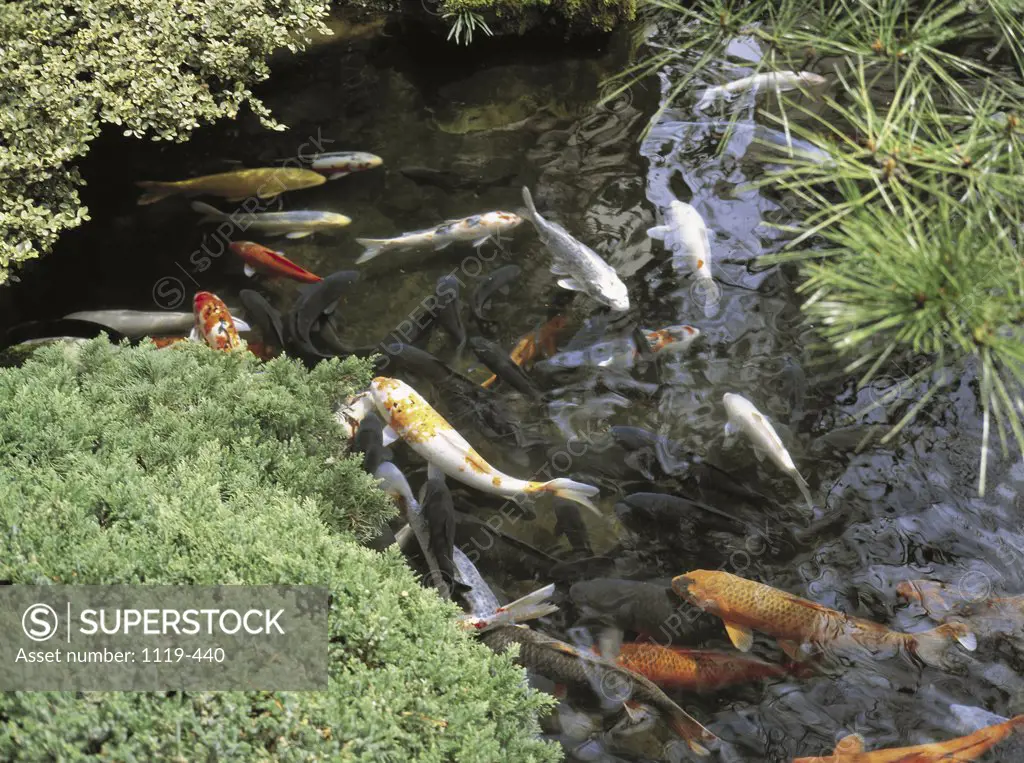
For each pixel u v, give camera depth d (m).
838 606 4.13
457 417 5.13
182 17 6.39
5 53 5.73
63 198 5.58
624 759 3.50
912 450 4.88
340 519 3.71
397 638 2.86
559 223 6.57
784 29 2.71
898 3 2.55
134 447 3.54
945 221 2.13
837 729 3.59
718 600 3.94
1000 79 2.71
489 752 2.62
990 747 3.40
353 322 5.79
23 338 5.68
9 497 3.02
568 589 4.20
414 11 8.73
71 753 2.26
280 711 2.49
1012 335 2.02
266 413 3.99
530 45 8.75
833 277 2.13
